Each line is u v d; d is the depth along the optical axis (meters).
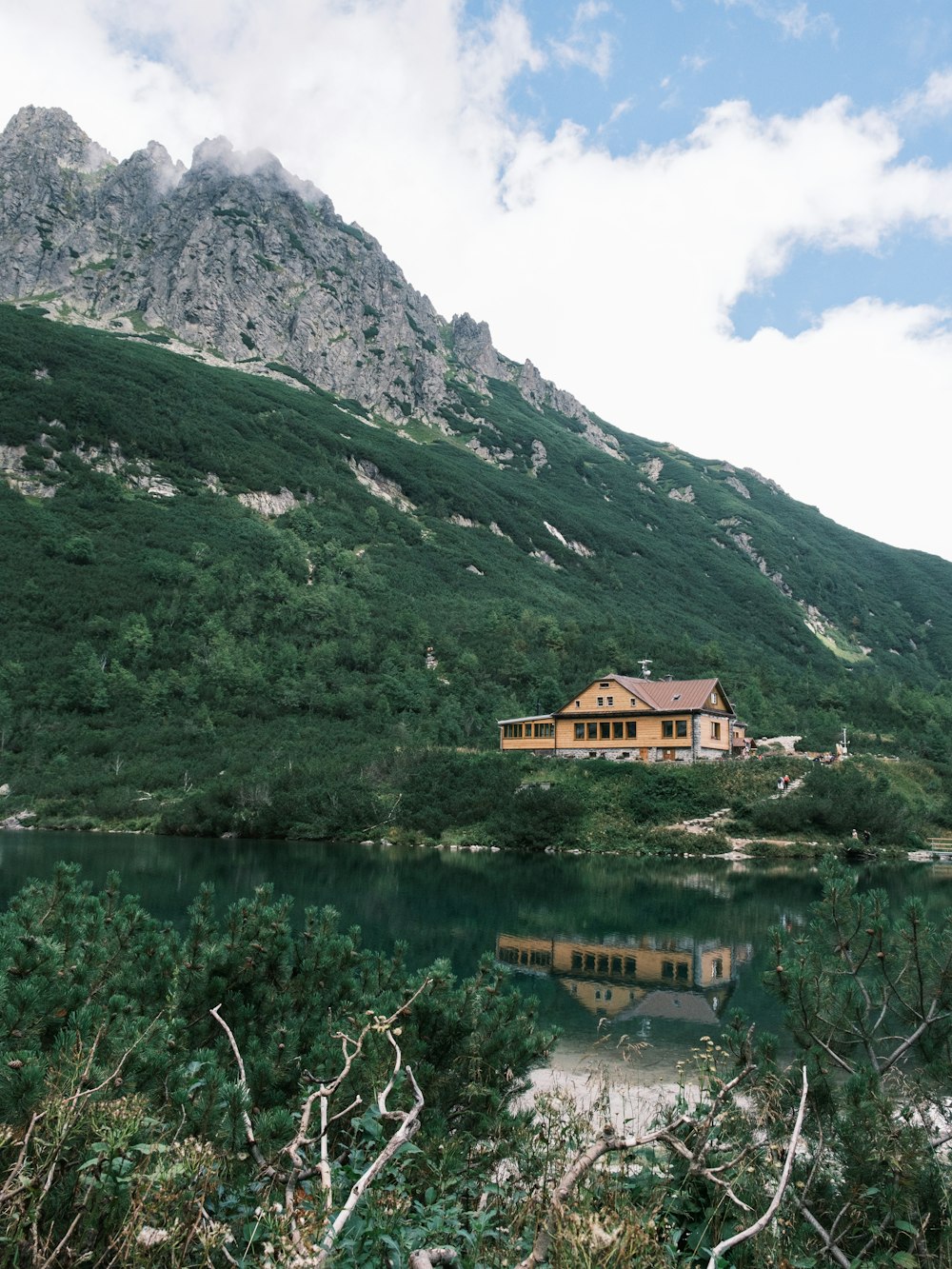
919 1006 7.39
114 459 119.88
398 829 54.06
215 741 69.81
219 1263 3.93
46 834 55.25
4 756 67.62
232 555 101.50
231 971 8.14
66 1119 3.96
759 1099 6.20
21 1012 5.98
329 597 96.62
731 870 40.97
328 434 155.88
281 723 73.81
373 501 138.75
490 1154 6.37
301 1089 6.48
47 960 7.20
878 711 88.25
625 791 52.88
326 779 58.28
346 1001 8.48
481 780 56.12
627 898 31.66
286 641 86.50
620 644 95.44
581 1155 4.41
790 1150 4.28
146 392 139.88
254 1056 7.11
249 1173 4.66
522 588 122.00
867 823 49.25
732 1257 4.88
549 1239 3.90
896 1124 5.86
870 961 7.62
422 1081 7.11
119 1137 3.93
